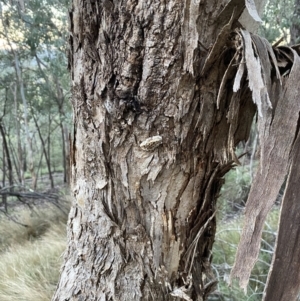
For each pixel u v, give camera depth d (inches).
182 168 30.2
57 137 320.8
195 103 27.9
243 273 23.2
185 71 26.7
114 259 33.6
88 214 34.4
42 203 176.7
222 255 94.2
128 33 26.8
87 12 28.0
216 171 31.2
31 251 111.8
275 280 21.3
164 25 26.0
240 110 28.9
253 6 22.0
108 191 32.3
